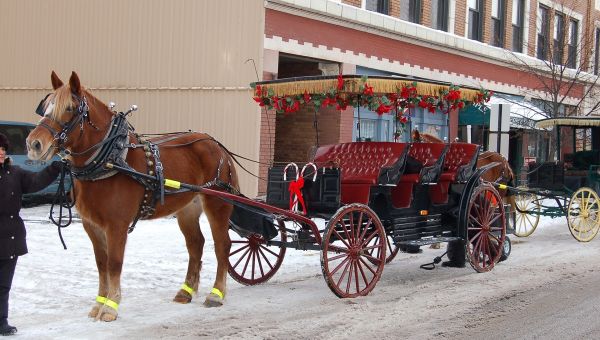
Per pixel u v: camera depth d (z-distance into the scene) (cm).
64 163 745
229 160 916
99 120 754
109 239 760
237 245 1253
